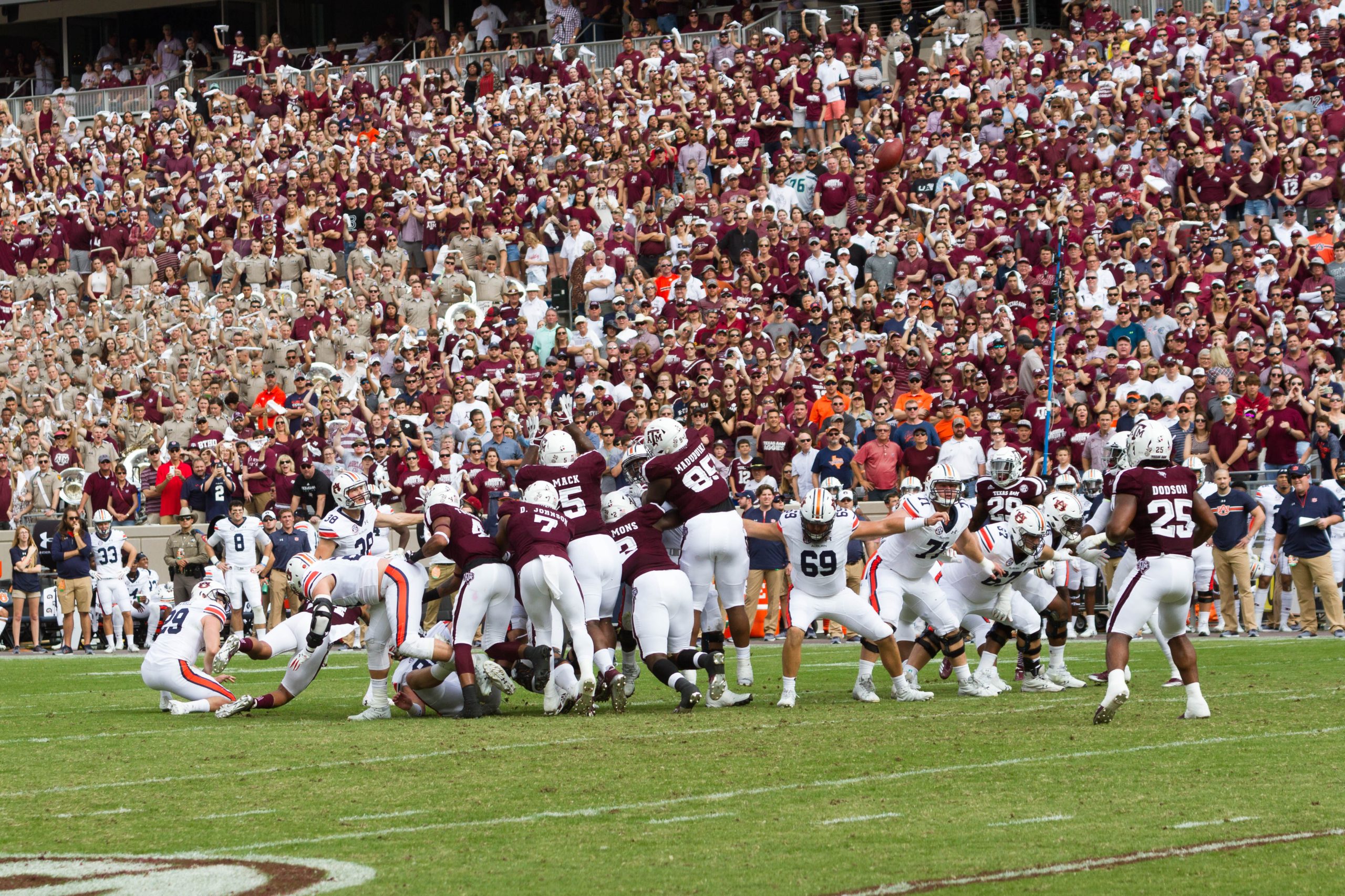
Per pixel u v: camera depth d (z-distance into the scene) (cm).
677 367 3719
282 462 3425
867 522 1981
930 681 2300
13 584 3375
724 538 2044
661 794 1312
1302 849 1081
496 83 5556
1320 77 4369
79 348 4453
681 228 4372
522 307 4306
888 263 4038
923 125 4631
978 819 1193
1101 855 1069
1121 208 3947
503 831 1172
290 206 4859
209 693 2009
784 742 1605
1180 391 3322
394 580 1880
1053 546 2134
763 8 5641
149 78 6750
